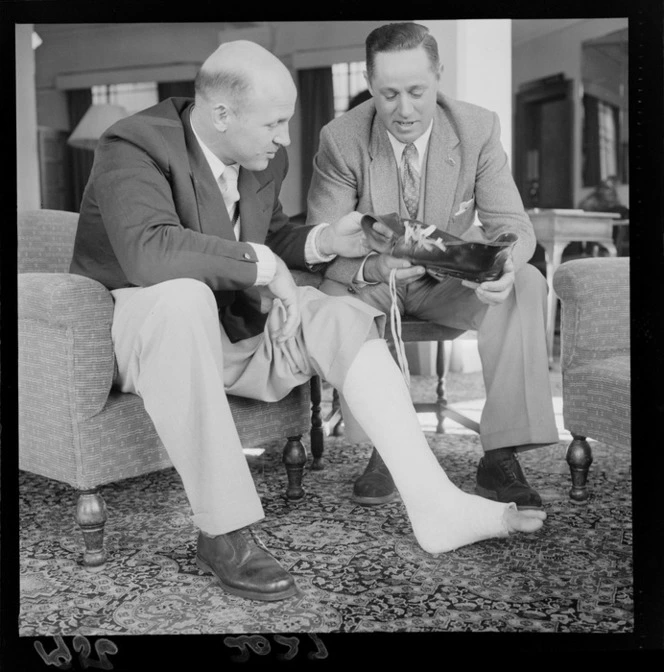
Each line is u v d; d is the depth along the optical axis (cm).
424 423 265
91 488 153
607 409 174
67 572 155
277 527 176
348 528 175
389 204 204
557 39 635
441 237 173
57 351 150
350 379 159
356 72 461
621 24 593
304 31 468
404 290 198
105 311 152
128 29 576
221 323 171
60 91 592
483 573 152
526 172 664
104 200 155
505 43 351
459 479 206
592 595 143
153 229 152
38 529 177
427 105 196
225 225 167
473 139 202
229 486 143
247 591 143
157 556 162
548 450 236
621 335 183
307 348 165
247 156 169
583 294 181
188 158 166
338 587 147
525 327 184
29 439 160
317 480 209
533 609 139
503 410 185
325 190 207
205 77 163
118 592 147
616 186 604
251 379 169
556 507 186
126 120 162
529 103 659
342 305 164
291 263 193
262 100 162
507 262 172
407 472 157
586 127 634
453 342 356
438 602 141
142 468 161
